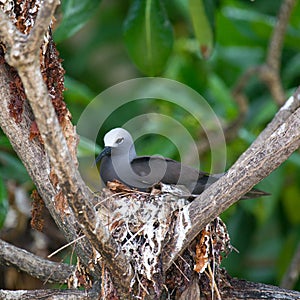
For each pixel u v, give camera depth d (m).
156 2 12.80
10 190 13.24
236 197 8.86
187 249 9.59
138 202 9.66
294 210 15.84
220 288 9.80
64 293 9.60
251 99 16.52
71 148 8.84
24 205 13.27
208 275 9.55
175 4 16.56
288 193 15.73
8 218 13.20
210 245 9.54
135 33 12.94
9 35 7.37
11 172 12.53
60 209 8.92
